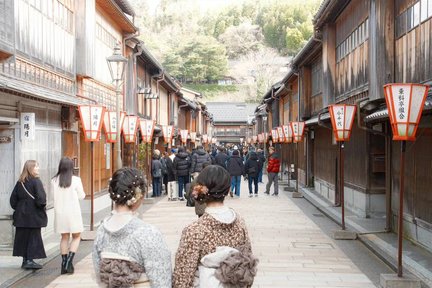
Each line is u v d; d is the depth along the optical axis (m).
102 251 3.14
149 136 17.75
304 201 19.48
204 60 95.44
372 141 13.96
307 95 23.20
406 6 10.04
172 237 11.51
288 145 33.31
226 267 3.13
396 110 6.99
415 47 9.52
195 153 19.22
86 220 13.92
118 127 12.88
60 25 11.98
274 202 19.08
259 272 8.40
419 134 10.04
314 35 17.89
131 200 3.18
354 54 14.28
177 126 37.94
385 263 9.02
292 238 11.59
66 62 12.42
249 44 100.88
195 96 49.72
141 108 23.27
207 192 3.31
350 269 8.63
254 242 11.09
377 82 10.84
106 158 17.47
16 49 9.30
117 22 18.14
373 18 11.07
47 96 9.50
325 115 16.45
